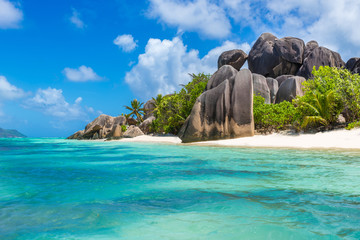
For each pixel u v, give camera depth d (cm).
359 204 356
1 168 748
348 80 1611
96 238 254
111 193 439
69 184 514
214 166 733
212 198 397
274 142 1486
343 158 838
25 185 507
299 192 428
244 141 1639
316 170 633
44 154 1237
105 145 2095
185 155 1059
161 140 2522
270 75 3797
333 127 1634
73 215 325
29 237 258
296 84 2531
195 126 2045
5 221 305
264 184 493
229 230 268
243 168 687
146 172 653
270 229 269
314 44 3816
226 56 4075
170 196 414
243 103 1873
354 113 1641
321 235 252
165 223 292
